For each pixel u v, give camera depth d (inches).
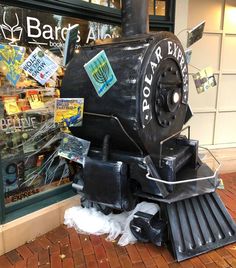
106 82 79.7
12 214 96.7
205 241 88.5
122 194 83.7
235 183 141.6
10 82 91.0
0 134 92.3
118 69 78.8
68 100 83.9
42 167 106.3
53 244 94.7
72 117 86.0
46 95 103.3
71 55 92.0
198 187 90.7
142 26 90.2
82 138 95.5
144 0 89.0
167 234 88.4
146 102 78.0
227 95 166.1
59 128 108.7
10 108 93.4
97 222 100.0
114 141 86.8
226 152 164.7
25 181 101.9
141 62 75.9
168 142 97.0
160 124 87.0
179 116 99.7
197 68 151.5
